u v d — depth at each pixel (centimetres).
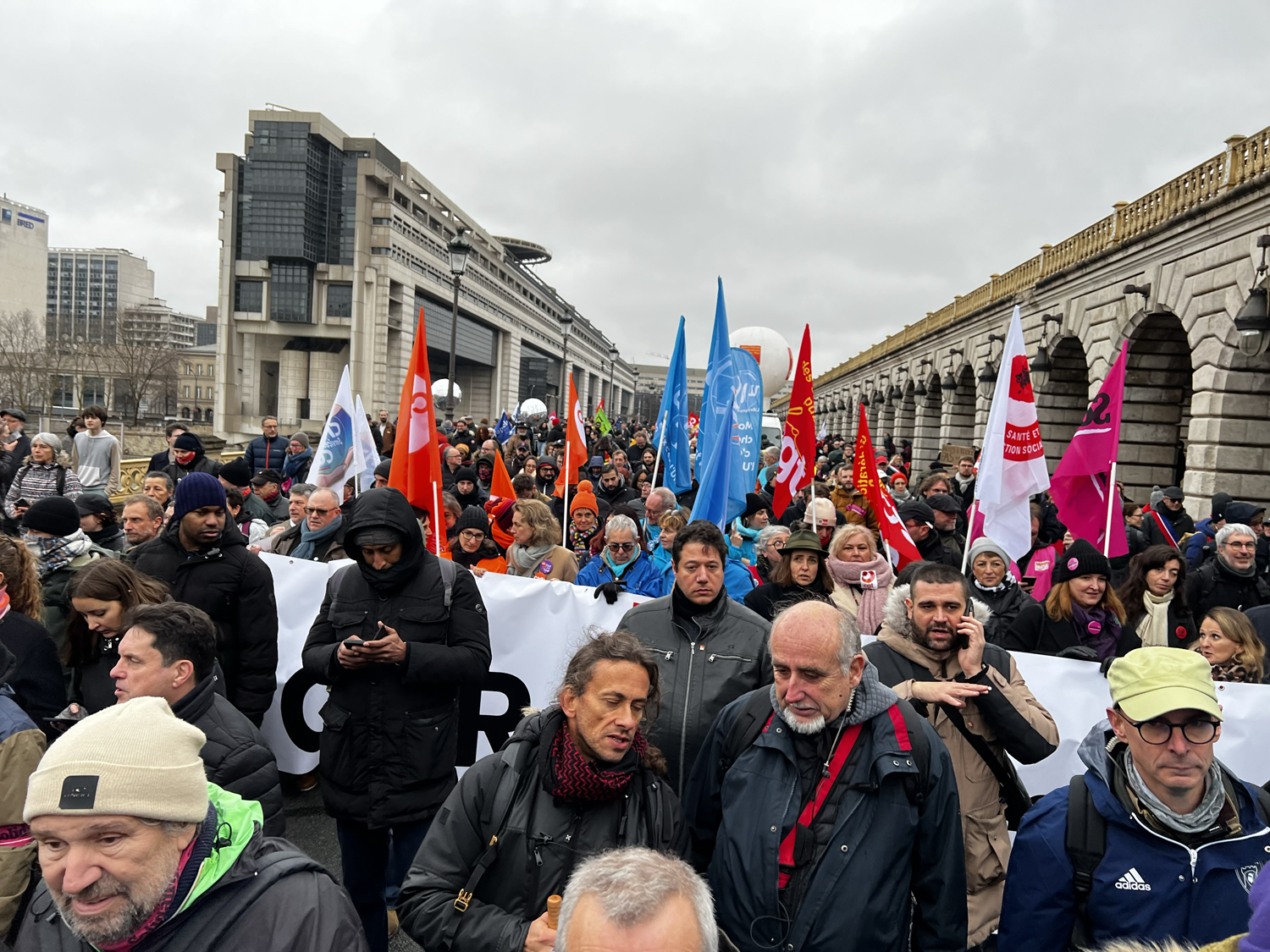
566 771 217
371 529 324
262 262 5741
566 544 751
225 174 5706
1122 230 1627
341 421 666
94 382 8656
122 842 159
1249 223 1193
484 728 477
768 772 237
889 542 594
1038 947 220
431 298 7225
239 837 184
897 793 228
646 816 221
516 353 10381
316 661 323
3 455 993
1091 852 214
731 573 541
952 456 1491
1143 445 1662
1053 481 608
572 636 475
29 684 308
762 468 1211
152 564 385
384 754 324
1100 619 447
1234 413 1256
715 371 540
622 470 1391
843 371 5400
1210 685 207
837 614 236
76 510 427
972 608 348
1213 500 870
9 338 7062
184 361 11706
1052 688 399
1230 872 206
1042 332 2016
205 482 379
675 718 300
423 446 505
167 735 168
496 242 9219
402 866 343
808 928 219
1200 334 1316
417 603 332
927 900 232
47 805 156
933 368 3139
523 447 1734
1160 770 207
